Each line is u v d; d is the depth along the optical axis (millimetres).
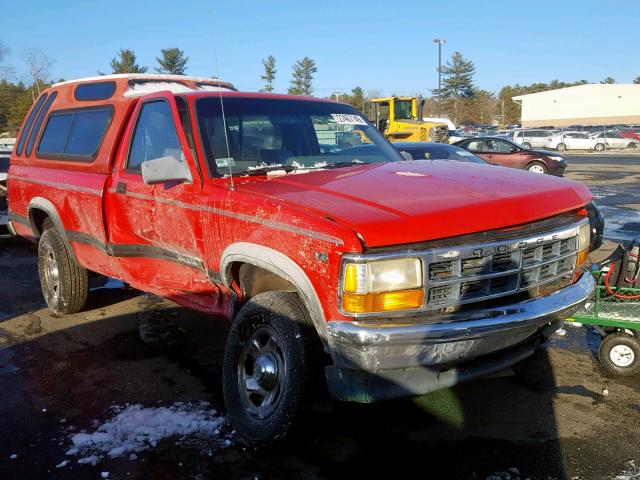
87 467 3449
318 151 4621
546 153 20562
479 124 94188
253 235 3541
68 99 6047
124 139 4914
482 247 3188
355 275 2980
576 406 4086
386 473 3355
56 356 5121
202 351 5199
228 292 4035
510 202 3375
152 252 4664
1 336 5621
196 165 4109
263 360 3557
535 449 3561
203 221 3969
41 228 6496
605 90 76625
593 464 3395
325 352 3301
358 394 3154
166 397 4312
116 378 4656
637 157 33656
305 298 3244
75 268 5945
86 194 5152
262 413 3551
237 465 3463
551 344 5230
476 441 3664
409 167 4215
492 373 3455
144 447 3652
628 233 10383
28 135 6559
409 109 27469
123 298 6734
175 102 4402
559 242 3584
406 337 2977
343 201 3348
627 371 4500
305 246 3199
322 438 3713
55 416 4055
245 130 4375
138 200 4598
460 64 94562
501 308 3248
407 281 3043
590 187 18156
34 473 3393
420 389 3238
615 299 4559
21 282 7625
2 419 4023
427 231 3064
